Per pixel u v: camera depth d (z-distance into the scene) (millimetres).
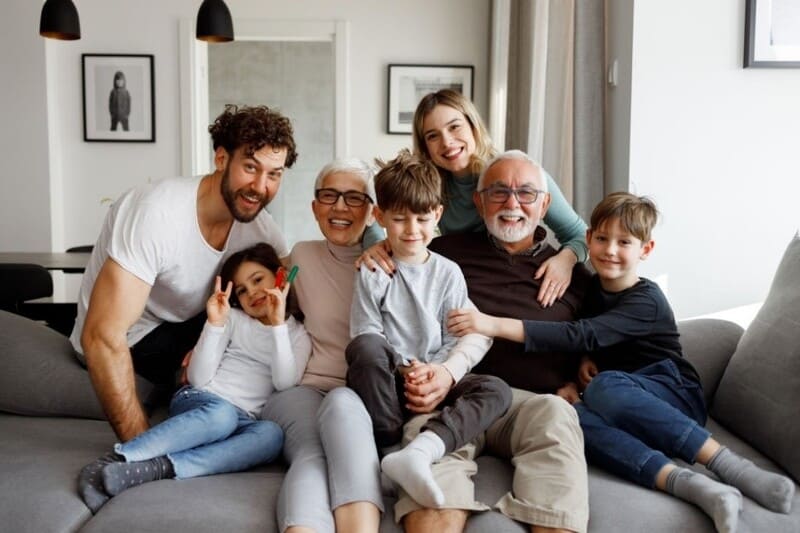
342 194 2279
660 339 2191
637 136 2814
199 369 2076
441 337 2119
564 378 2271
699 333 2402
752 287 2848
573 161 3096
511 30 4531
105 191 6195
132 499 1667
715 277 2850
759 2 2736
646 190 2824
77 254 4383
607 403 1947
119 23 6078
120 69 6105
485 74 6195
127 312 2000
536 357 2229
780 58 2752
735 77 2795
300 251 2346
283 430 1989
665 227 2836
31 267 3496
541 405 1862
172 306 2283
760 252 2840
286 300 2295
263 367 2174
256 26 6125
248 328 2180
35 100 5832
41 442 2031
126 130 6148
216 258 2225
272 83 8211
